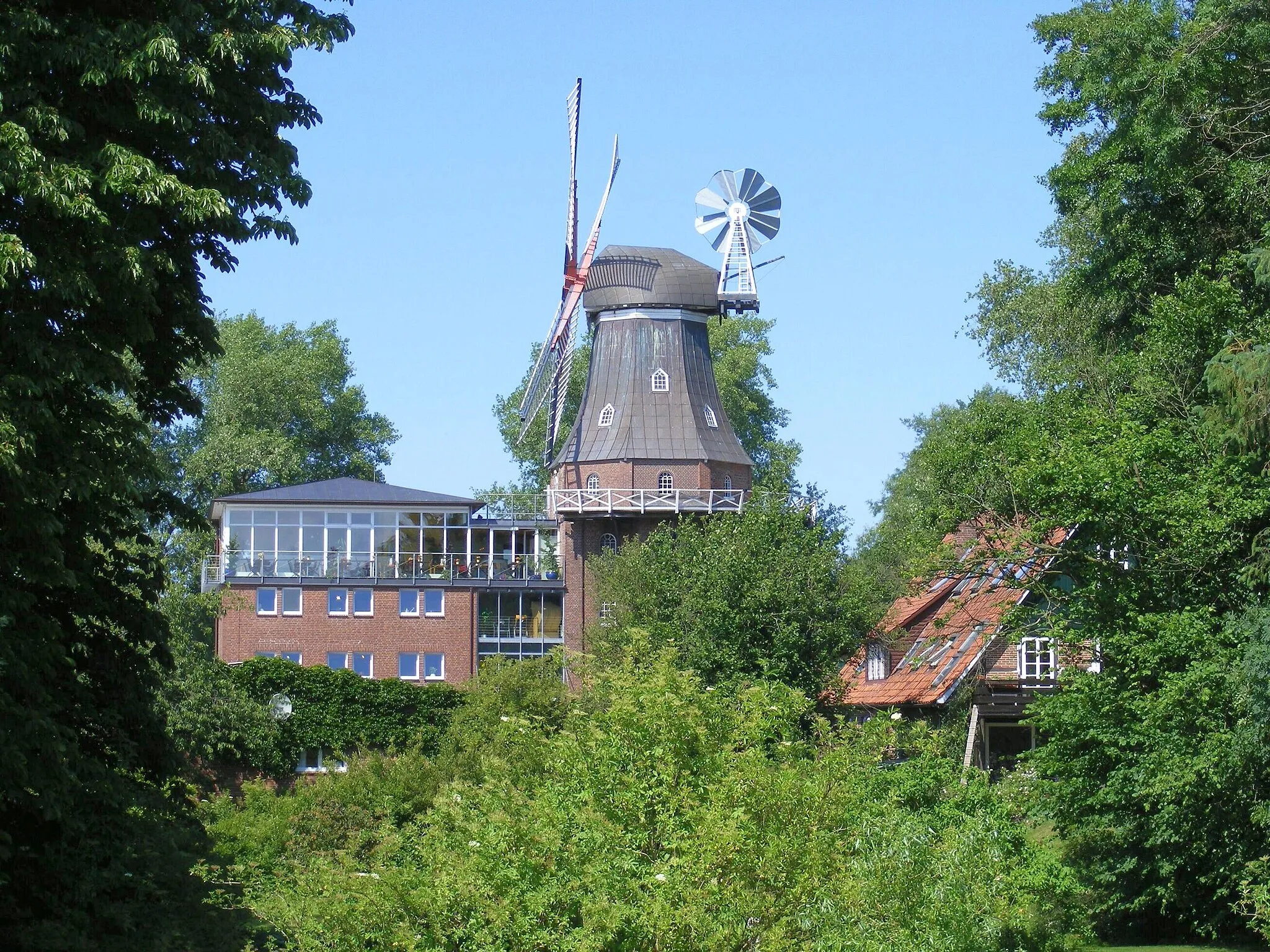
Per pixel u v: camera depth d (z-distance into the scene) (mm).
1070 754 31828
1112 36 39500
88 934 22109
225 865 31859
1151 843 29375
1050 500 34500
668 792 21875
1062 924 27453
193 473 91750
